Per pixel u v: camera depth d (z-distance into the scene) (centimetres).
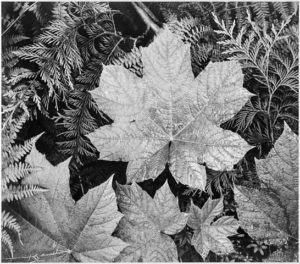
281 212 51
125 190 50
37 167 49
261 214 51
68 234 49
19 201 50
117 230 50
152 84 49
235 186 51
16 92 49
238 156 48
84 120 53
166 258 50
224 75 48
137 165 50
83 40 52
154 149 50
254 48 52
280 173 50
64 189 49
